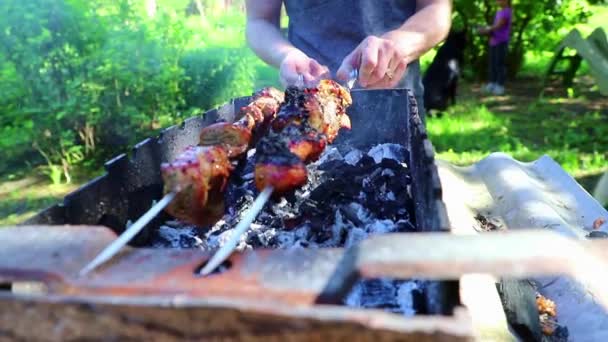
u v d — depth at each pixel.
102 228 1.00
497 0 8.89
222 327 0.74
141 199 1.65
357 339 0.72
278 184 1.18
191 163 1.18
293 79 2.08
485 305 1.80
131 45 5.32
